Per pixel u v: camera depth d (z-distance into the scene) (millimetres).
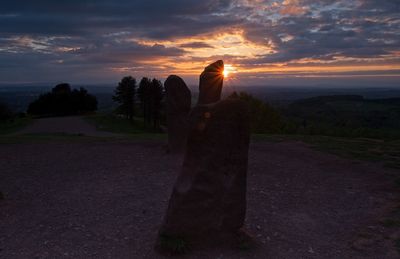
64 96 61250
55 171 11555
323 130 35594
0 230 6863
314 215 7914
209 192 6035
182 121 13719
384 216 7758
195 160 6062
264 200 8867
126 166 12148
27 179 10586
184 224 6000
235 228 6258
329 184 10297
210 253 5945
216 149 6023
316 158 13391
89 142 16891
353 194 9383
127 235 6676
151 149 14961
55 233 6750
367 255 6043
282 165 12438
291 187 9992
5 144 16250
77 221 7348
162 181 10297
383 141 17297
